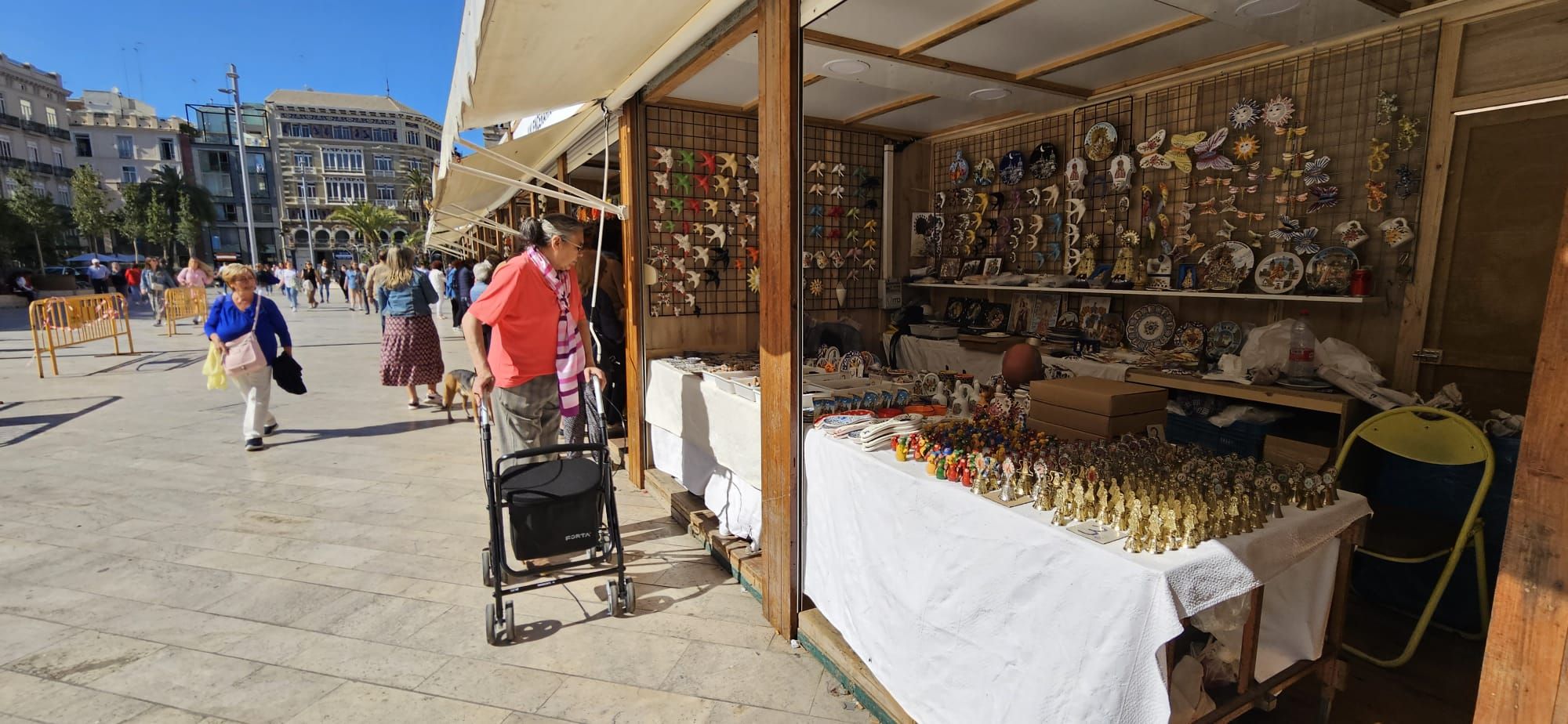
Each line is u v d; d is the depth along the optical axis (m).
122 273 26.25
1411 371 2.99
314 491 4.39
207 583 3.14
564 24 2.49
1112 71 3.71
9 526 3.79
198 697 2.32
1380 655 2.43
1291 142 3.35
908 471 1.98
